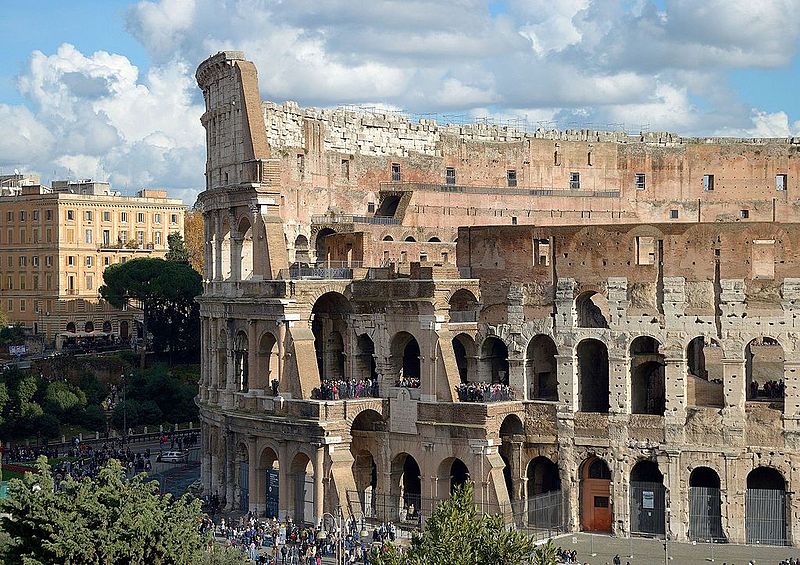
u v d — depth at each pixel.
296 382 127.38
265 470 132.25
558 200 164.38
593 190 168.25
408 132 160.38
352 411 125.75
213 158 147.00
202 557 82.25
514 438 128.25
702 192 169.00
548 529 124.50
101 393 186.50
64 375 195.62
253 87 139.62
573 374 126.12
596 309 126.94
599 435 124.75
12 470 150.62
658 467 122.62
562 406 126.50
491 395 126.00
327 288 130.88
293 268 134.12
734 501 120.06
